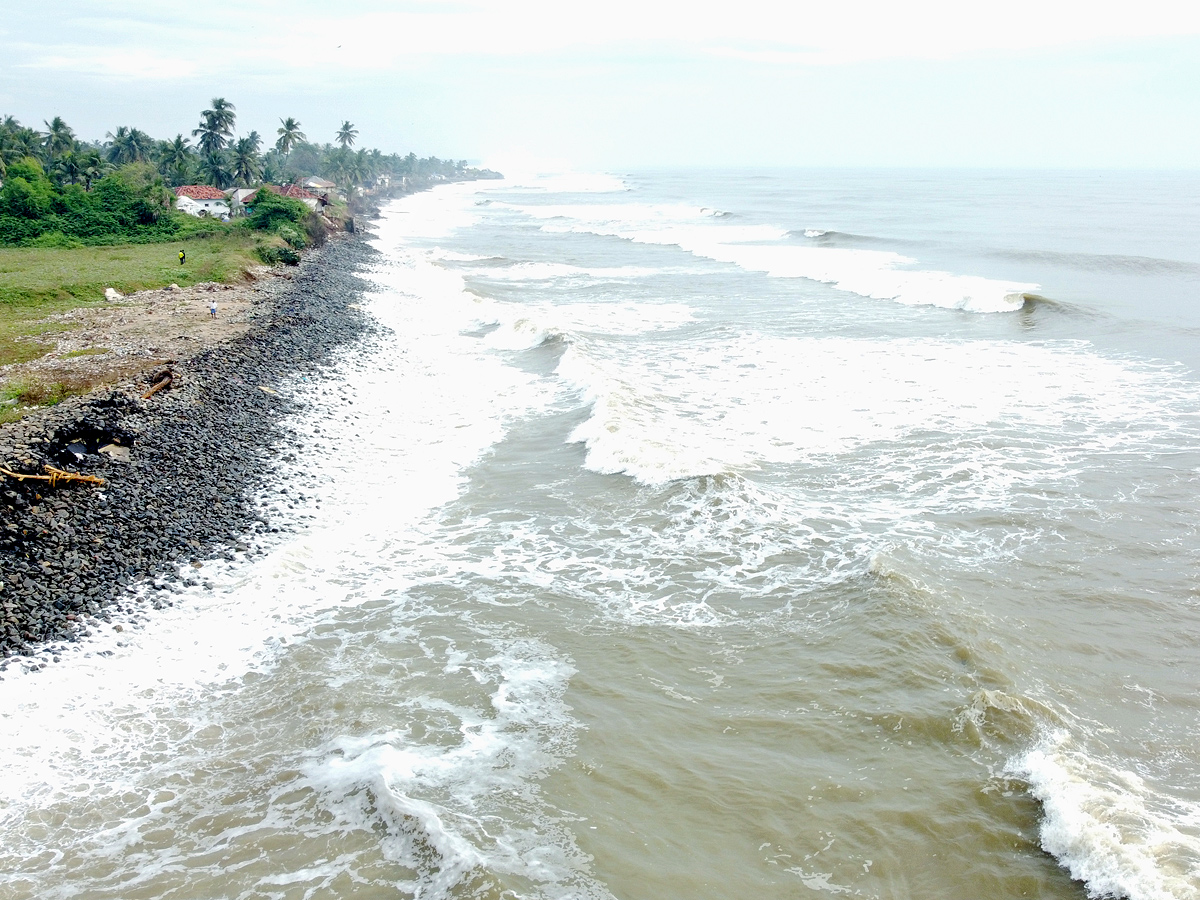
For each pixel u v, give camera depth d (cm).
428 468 2147
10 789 1093
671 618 1472
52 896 941
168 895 941
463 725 1212
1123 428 2253
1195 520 1739
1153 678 1259
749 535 1723
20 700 1240
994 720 1152
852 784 1079
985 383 2681
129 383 2427
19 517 1608
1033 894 915
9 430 1988
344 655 1382
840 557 1617
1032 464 2034
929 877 944
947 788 1060
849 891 931
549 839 1002
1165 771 1070
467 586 1595
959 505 1830
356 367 2989
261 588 1567
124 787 1104
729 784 1089
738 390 2667
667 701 1259
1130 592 1486
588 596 1553
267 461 2095
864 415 2408
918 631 1354
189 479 1919
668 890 933
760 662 1338
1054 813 992
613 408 2362
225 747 1177
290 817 1051
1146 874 889
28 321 3372
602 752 1154
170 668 1341
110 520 1689
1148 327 3312
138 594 1506
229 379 2622
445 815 1036
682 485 1917
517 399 2672
